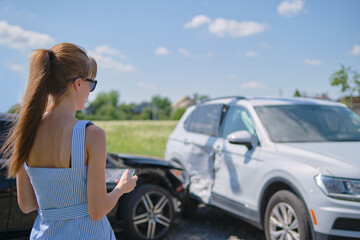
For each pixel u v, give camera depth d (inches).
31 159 56.6
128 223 156.4
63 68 57.1
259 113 174.6
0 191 131.9
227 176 175.6
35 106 55.4
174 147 232.7
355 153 136.8
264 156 153.3
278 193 140.6
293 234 131.7
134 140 992.2
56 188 54.9
